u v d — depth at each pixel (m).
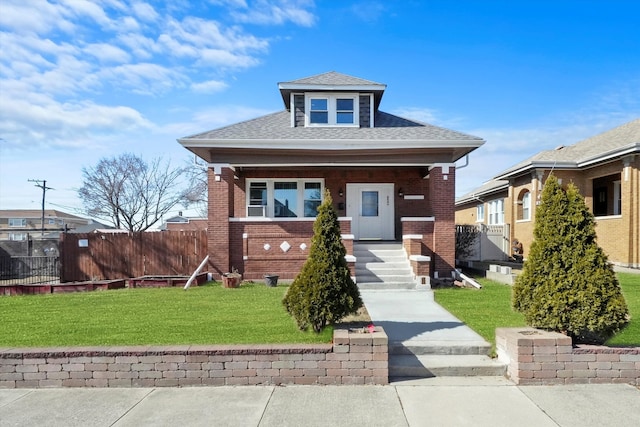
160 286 11.95
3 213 61.72
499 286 11.45
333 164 13.08
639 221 14.90
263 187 15.36
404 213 15.39
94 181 29.06
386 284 10.97
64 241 14.16
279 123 14.28
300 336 5.91
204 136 12.66
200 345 5.16
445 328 6.66
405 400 4.44
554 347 4.84
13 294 10.78
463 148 12.69
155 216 30.44
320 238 5.80
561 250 5.15
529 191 19.25
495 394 4.58
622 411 4.12
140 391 4.74
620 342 5.59
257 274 12.59
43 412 4.21
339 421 3.95
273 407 4.27
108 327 6.68
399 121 14.78
